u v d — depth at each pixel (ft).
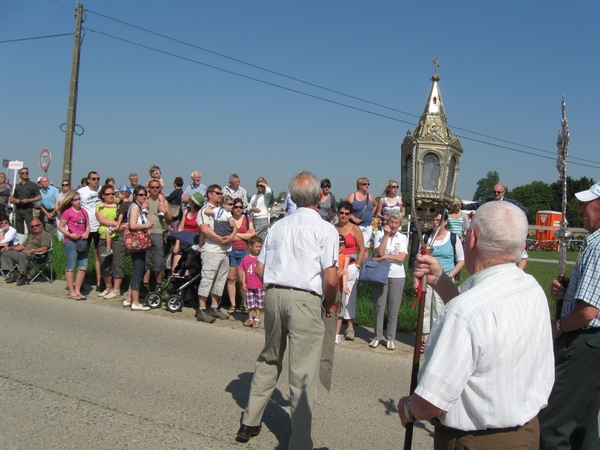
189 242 27.50
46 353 20.20
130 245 27.12
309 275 12.68
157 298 28.50
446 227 22.16
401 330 27.12
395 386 18.65
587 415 10.59
